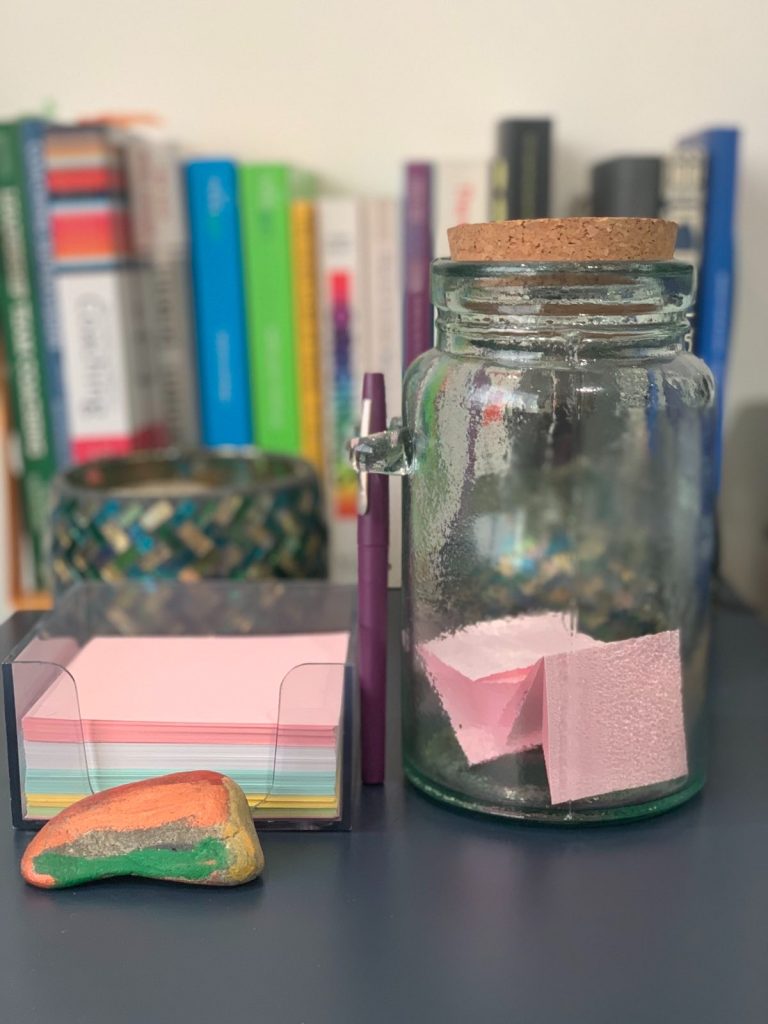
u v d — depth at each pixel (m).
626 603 0.37
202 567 0.41
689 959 0.22
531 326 0.27
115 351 0.49
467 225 0.28
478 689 0.28
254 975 0.21
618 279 0.26
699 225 0.47
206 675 0.31
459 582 0.31
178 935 0.23
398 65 0.52
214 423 0.52
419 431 0.29
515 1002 0.21
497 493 0.36
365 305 0.49
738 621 0.44
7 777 0.30
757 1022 0.20
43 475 0.52
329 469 0.51
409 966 0.22
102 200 0.48
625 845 0.26
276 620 0.37
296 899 0.24
